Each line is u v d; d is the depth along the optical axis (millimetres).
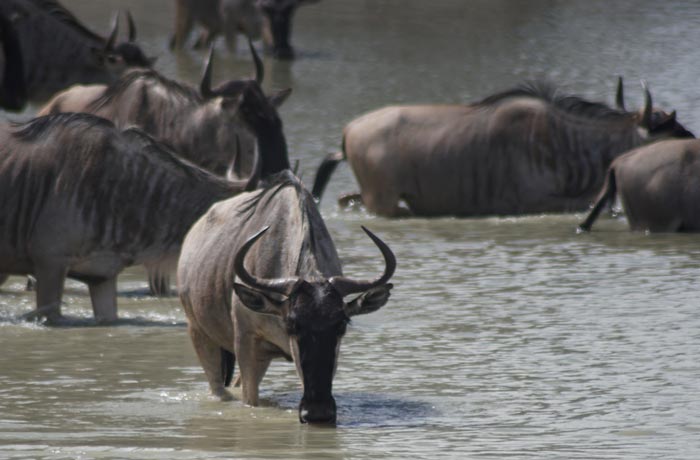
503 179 68188
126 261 45406
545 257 56375
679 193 62000
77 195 45094
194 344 35750
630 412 33812
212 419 32875
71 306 48156
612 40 140250
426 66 124500
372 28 153250
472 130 68500
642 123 68062
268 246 32875
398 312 46156
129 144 45406
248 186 42219
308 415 30531
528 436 31375
